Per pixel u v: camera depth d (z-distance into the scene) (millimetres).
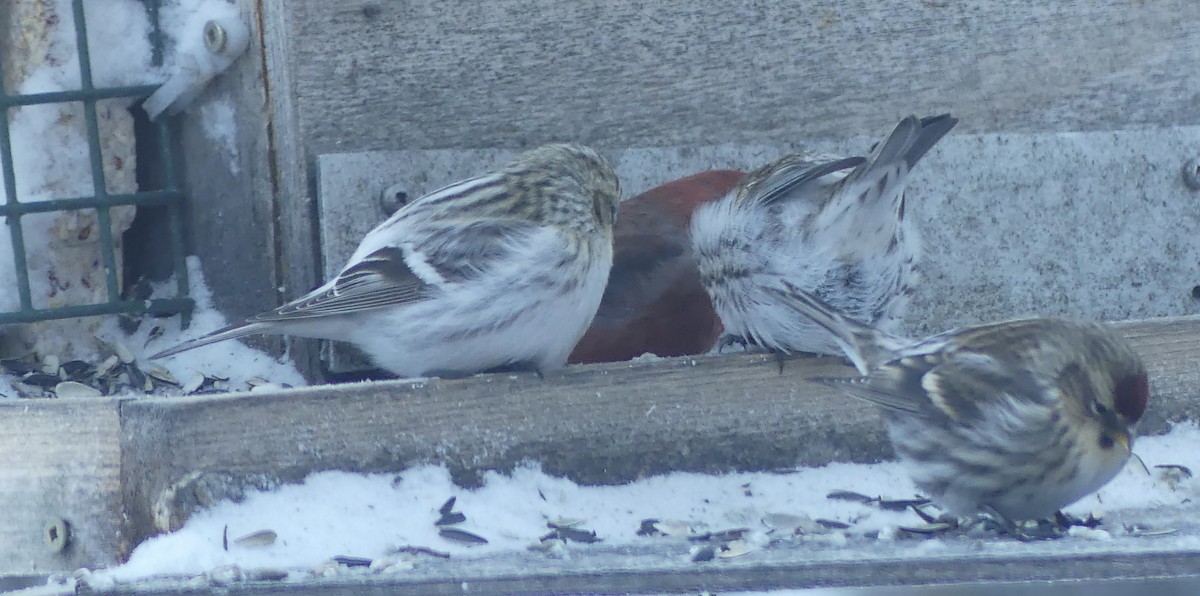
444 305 8836
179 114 10359
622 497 8461
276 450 8016
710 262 9594
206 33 10016
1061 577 7039
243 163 10156
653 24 10375
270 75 9938
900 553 7188
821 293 9125
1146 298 10953
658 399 8617
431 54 10008
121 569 7422
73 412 7949
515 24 10133
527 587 7066
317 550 7707
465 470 8312
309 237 9906
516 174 9172
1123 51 10922
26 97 10211
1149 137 10930
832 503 8570
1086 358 8297
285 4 9766
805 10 10586
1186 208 10992
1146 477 8836
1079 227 10875
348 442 8141
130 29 10430
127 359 10359
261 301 10203
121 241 10602
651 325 10188
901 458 8594
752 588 7078
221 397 7941
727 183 10078
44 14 10297
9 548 8000
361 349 9641
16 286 10359
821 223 8945
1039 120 10875
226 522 7832
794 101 10602
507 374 8430
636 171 10414
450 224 8969
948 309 10742
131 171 10531
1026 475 8250
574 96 10273
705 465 8664
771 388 8758
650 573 7082
